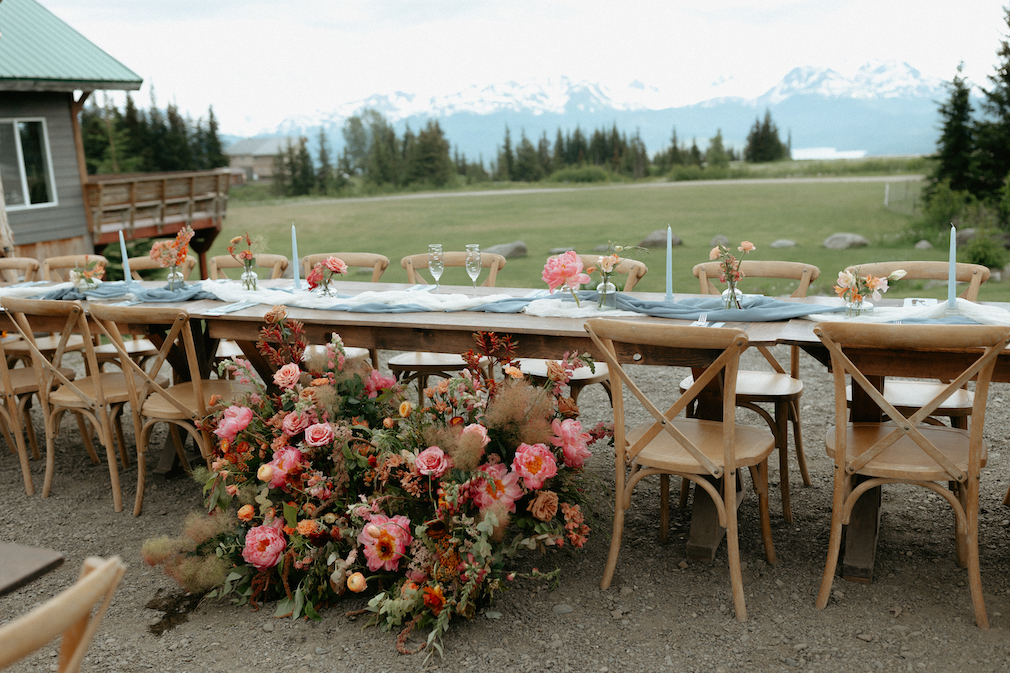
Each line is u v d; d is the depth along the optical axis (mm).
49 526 3236
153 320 3021
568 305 3139
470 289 3861
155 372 3170
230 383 3545
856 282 2740
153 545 2523
